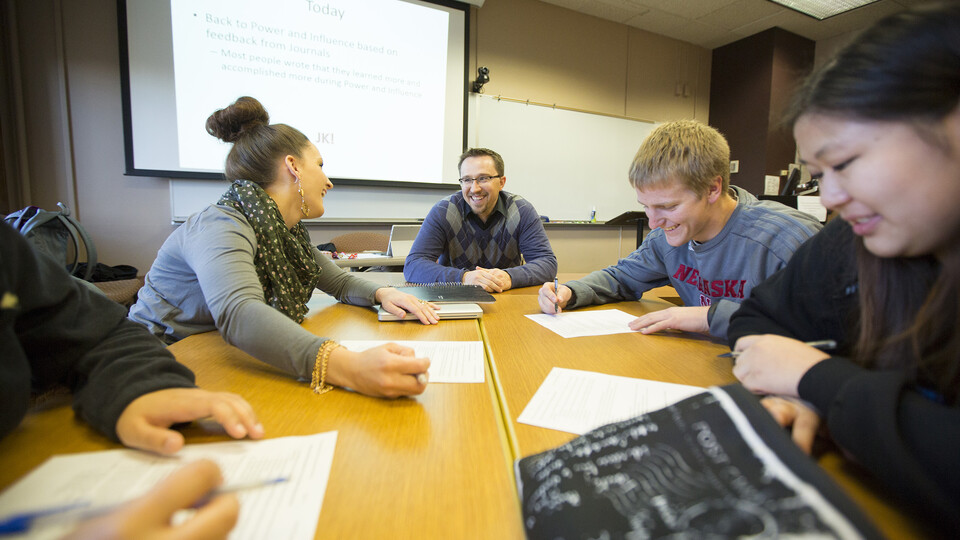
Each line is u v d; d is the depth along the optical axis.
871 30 0.38
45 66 2.47
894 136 0.35
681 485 0.29
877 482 0.36
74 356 0.48
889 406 0.34
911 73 0.34
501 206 1.86
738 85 4.20
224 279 0.71
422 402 0.53
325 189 1.06
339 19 2.97
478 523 0.32
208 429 0.45
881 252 0.41
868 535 0.23
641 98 4.18
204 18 2.65
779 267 0.93
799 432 0.39
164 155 2.65
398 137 3.21
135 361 0.49
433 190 3.38
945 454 0.31
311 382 0.59
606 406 0.51
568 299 1.06
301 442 0.43
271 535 0.30
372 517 0.32
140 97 2.57
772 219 0.96
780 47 3.91
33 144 2.49
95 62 2.54
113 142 2.62
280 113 2.88
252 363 0.67
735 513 0.26
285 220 1.03
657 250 1.20
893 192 0.36
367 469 0.38
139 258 2.73
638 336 0.83
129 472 0.37
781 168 4.07
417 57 3.21
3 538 0.23
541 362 0.68
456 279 1.49
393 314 0.95
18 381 0.40
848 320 0.52
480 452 0.42
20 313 0.43
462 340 0.80
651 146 0.92
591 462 0.33
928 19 0.34
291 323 0.63
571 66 3.84
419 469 0.39
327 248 2.54
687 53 4.32
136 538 0.21
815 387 0.41
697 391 0.55
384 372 0.53
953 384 0.39
